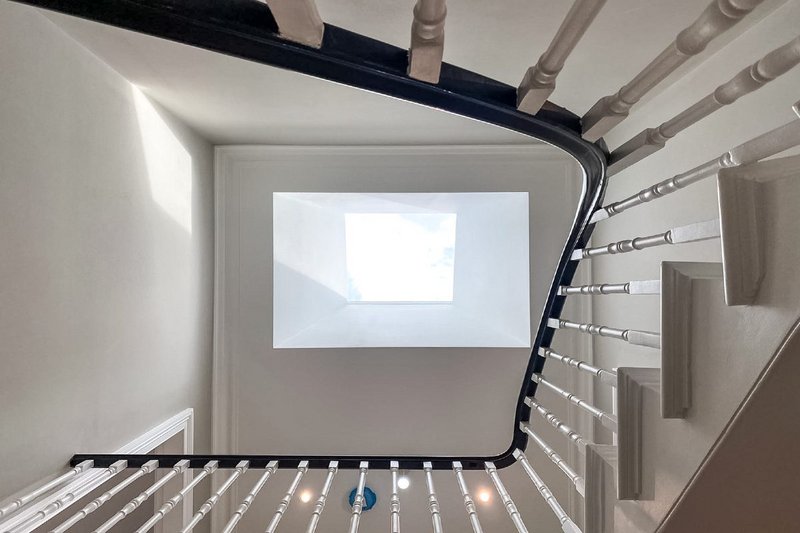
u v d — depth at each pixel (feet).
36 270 5.93
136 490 9.48
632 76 7.91
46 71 6.15
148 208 8.66
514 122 4.27
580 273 11.52
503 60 7.43
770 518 2.89
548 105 4.36
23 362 5.72
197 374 10.70
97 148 7.21
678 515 3.00
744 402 2.45
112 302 7.53
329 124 10.32
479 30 6.67
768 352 2.36
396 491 5.98
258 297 11.69
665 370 2.97
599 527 4.55
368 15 6.41
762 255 2.40
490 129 10.61
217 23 3.02
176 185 9.77
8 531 5.12
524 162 11.71
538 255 11.69
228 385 11.57
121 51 7.14
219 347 11.51
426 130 10.69
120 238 7.77
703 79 7.27
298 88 8.59
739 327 2.55
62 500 5.72
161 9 2.91
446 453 11.68
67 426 6.46
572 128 4.52
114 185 7.63
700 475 2.76
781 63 2.86
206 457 6.77
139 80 8.11
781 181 2.30
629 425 3.50
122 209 7.84
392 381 11.79
